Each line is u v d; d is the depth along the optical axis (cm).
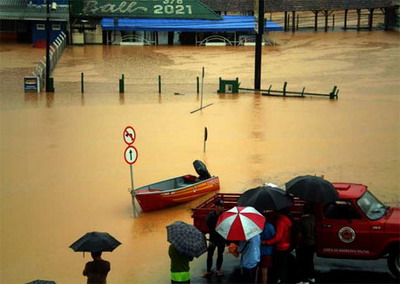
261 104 4016
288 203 1476
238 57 6259
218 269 1564
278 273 1476
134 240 1877
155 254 1772
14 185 2403
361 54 6266
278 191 1495
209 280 1548
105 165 2647
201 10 7588
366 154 2786
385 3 8250
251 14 8488
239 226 1380
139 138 3106
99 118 3569
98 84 4766
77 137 3131
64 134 3191
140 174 2525
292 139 3075
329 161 2680
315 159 2711
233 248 1476
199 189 2197
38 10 7025
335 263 1630
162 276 1633
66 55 6381
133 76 5156
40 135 3177
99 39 7356
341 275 1550
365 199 1563
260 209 1461
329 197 1470
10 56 6144
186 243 1373
